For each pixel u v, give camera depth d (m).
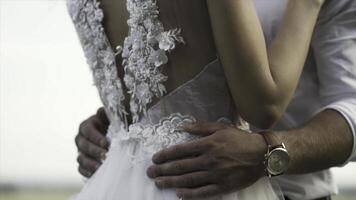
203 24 2.02
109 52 2.18
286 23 2.14
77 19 2.26
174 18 2.02
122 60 2.16
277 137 2.12
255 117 2.04
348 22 2.36
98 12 2.16
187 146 2.03
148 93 2.09
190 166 2.03
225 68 1.99
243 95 2.00
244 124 2.19
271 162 2.09
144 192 2.09
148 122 2.12
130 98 2.17
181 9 2.01
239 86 1.99
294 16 2.14
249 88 1.98
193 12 2.01
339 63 2.36
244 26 1.94
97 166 2.41
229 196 2.08
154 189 2.08
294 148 2.14
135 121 2.15
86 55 2.29
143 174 2.11
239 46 1.94
